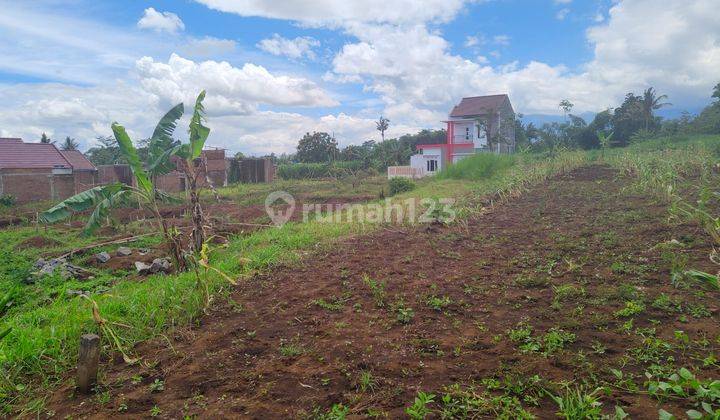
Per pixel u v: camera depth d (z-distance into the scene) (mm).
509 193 14062
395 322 4953
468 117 40531
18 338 4777
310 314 5371
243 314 5531
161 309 5547
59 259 10359
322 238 9664
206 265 5867
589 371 3594
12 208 22391
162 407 3623
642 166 14008
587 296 5242
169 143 8883
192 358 4426
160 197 8820
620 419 2857
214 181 31922
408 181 20578
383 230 10320
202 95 8336
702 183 12000
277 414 3400
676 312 4609
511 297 5449
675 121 34281
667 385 3072
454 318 4980
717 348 3836
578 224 9219
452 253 7730
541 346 4086
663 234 7594
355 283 6395
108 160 50312
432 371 3848
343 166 44250
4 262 10625
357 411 3361
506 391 3422
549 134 39281
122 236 13719
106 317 5133
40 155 29938
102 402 3730
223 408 3520
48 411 3682
